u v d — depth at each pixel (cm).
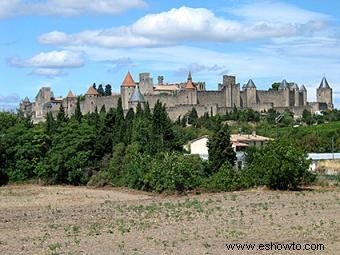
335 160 13450
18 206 8019
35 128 13125
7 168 12725
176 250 4003
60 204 8262
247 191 9269
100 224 5569
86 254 3947
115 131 13025
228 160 11269
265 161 9462
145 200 8475
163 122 12750
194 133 18375
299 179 9375
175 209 6812
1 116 13662
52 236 4841
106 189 11100
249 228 5003
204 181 9906
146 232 4934
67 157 12362
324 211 6209
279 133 19188
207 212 6359
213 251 3922
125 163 11750
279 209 6494
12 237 4825
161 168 10025
